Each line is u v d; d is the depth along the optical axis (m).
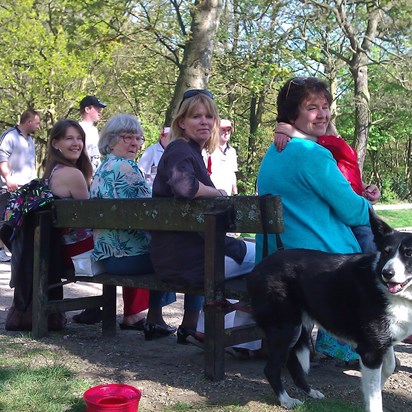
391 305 3.44
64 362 4.58
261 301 3.82
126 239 4.92
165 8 14.61
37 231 5.27
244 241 4.79
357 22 21.08
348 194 4.18
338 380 4.30
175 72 26.02
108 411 3.31
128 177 5.08
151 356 4.84
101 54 24.25
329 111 4.48
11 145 9.45
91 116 8.82
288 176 4.24
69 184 5.42
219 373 4.19
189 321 5.22
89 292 7.30
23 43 24.41
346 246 4.25
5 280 8.14
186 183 4.20
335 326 3.65
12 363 4.48
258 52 18.78
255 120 29.56
